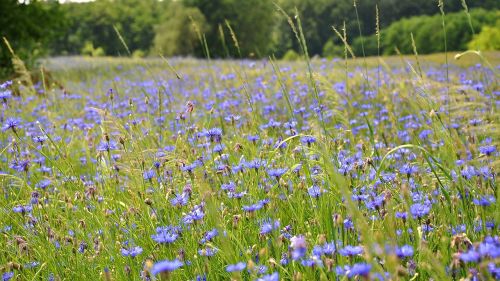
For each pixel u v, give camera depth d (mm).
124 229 3992
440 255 2906
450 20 39375
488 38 28094
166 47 59781
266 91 9836
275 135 5902
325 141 4145
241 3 60781
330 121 6871
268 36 61938
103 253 3682
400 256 2584
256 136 5145
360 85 10219
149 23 97562
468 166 3939
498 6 40031
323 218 3529
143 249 3715
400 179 4117
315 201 3742
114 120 4684
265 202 3762
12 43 21297
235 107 7902
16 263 3418
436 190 3910
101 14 96312
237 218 3533
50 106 8758
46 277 3625
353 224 3258
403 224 3275
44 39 23109
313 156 4496
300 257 2988
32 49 21750
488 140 4578
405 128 6711
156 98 9945
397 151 5152
